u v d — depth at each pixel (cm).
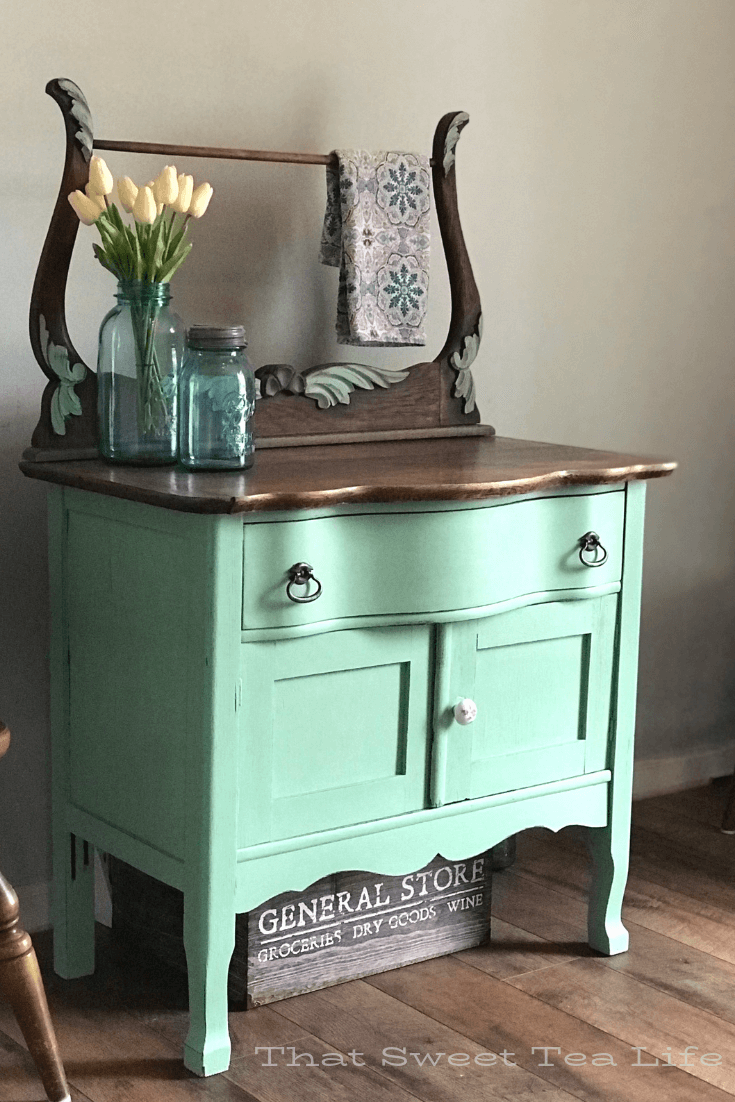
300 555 183
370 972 219
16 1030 199
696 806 304
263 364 244
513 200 270
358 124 249
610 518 215
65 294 212
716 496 315
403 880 220
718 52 296
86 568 201
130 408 199
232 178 236
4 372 218
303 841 191
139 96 225
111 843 202
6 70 211
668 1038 201
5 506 221
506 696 210
